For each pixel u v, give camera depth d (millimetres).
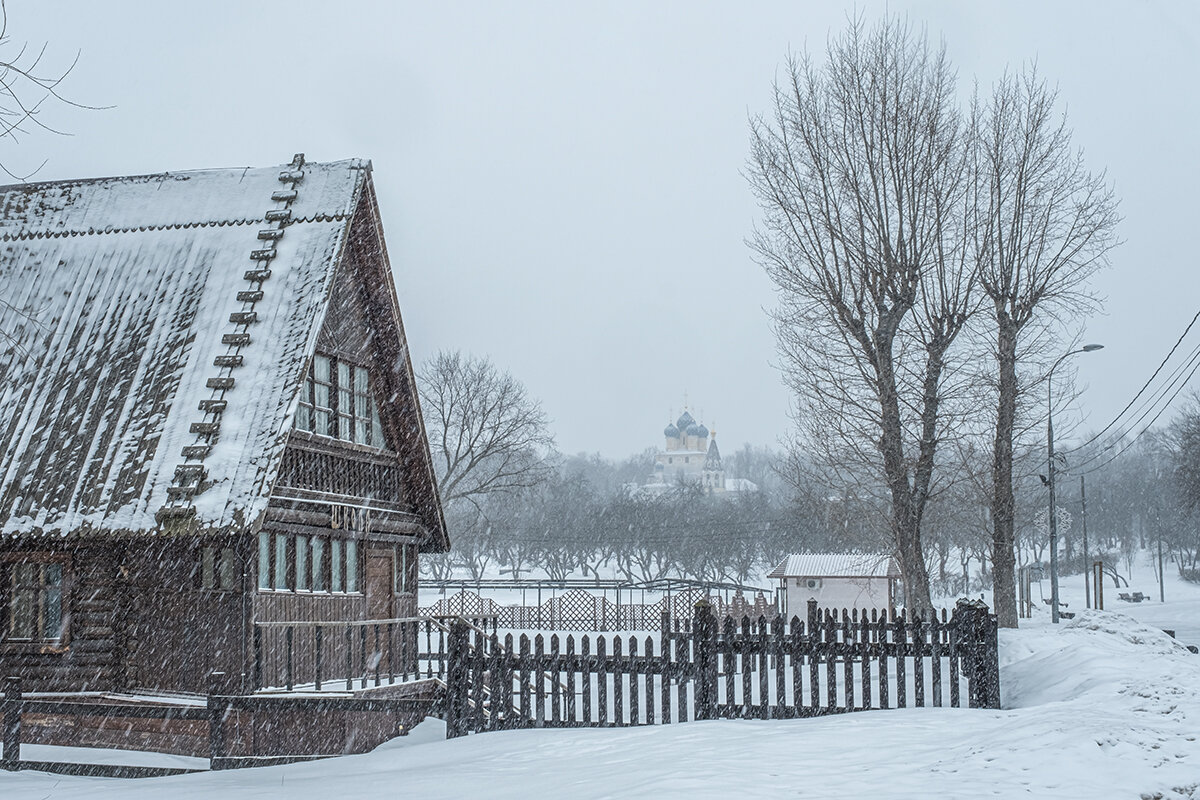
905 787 10234
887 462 35156
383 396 26594
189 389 22547
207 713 17734
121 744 22266
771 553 118062
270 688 21938
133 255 25500
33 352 24422
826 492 39375
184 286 24500
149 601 22328
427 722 23812
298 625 22250
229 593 21750
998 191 37938
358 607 25344
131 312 24500
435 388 72750
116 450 22141
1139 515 159750
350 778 14086
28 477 22281
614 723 16547
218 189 26156
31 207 27203
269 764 17312
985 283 37375
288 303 23281
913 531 34750
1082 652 20938
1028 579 62656
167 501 21031
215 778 15953
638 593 86562
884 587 54531
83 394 23328
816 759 12086
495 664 17188
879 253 35531
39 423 23141
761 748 12961
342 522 24406
